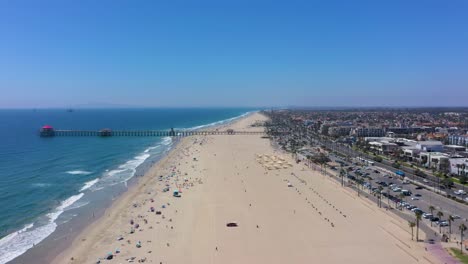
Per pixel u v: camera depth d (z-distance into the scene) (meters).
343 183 157.75
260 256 86.25
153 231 102.94
